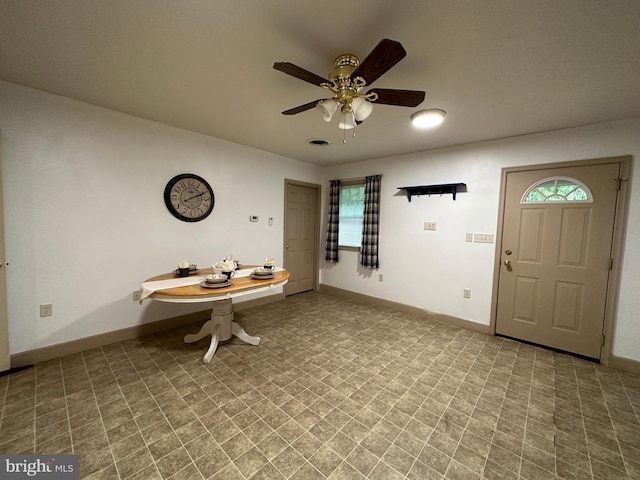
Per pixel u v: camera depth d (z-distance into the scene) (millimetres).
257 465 1430
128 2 1276
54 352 2424
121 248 2764
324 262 5039
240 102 2367
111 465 1411
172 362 2426
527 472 1434
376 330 3260
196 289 2240
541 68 1728
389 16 1334
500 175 3115
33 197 2281
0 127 2115
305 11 1316
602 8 1230
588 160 2602
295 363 2463
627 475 1427
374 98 1685
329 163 4727
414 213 3838
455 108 2324
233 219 3680
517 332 3068
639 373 2414
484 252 3252
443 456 1519
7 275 2199
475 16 1312
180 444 1549
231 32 1485
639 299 2422
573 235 2717
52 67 1878
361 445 1575
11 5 1296
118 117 2668
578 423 1794
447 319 3543
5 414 1746
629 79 1813
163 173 3002
